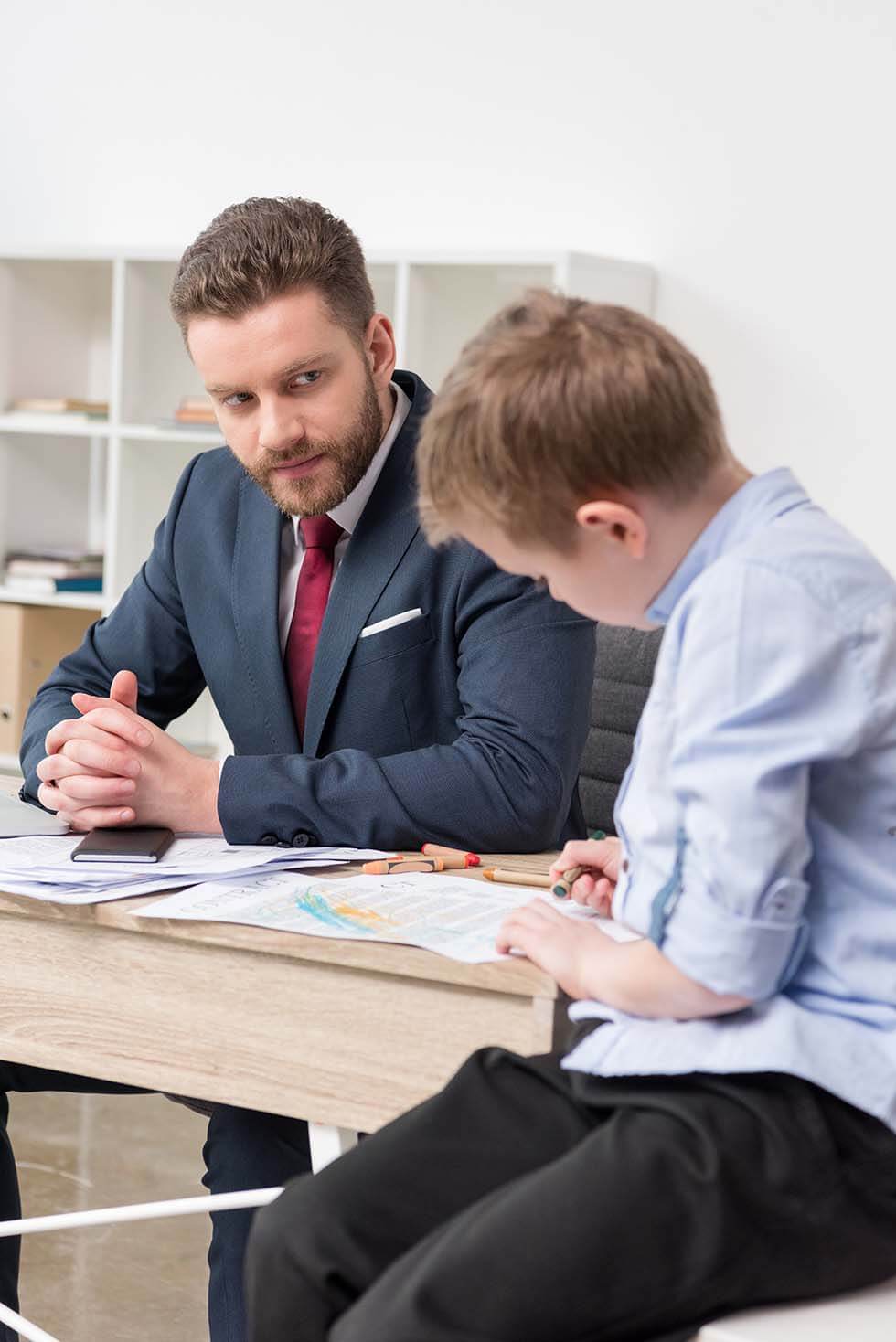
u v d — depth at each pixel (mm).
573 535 1178
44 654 4230
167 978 1415
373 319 1784
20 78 4547
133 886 1447
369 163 4164
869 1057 1110
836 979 1132
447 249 3729
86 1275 2402
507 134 3998
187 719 4203
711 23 3752
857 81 3623
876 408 3654
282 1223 1094
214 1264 1673
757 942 1087
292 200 1717
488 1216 1047
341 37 4168
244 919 1360
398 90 4113
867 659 1104
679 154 3807
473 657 1750
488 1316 1003
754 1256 1056
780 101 3697
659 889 1146
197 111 4348
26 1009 1477
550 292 1271
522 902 1438
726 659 1103
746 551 1135
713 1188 1044
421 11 4070
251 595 1881
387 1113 1333
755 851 1077
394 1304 1010
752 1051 1099
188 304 1684
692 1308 1054
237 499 1953
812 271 3695
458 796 1646
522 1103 1172
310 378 1694
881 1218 1117
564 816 1746
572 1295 1015
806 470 3729
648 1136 1076
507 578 1760
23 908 1451
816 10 3648
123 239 4457
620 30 3850
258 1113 1648
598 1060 1154
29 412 4242
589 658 1760
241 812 1620
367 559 1813
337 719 1823
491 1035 1284
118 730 1620
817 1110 1093
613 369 1146
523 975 1252
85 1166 2775
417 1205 1104
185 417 3973
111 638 2031
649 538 1183
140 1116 3053
